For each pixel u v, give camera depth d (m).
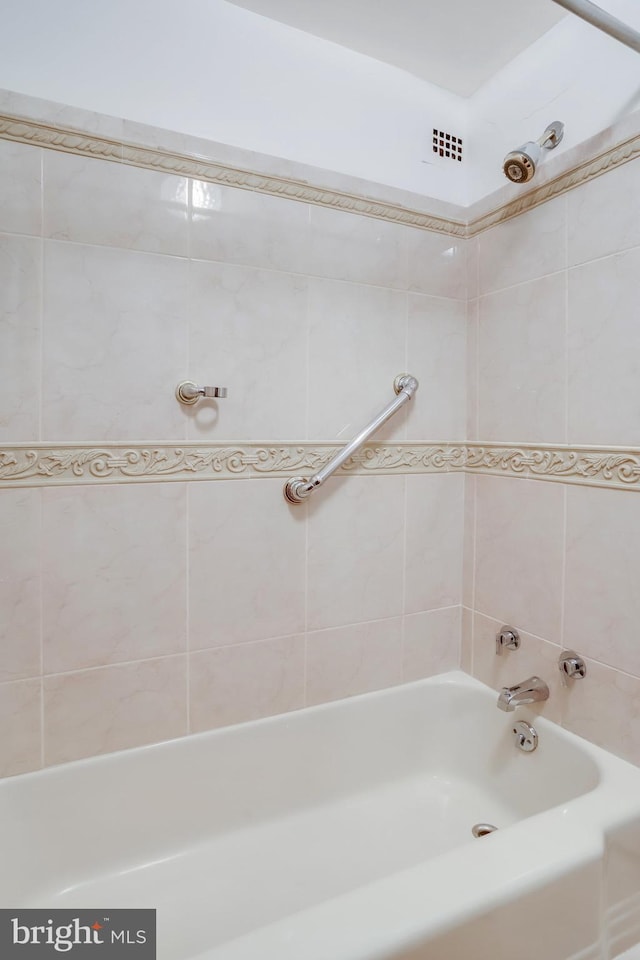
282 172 1.32
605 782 1.11
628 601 1.15
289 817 1.39
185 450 1.24
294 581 1.39
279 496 1.35
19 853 1.11
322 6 1.27
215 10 1.25
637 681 1.14
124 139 1.15
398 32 1.35
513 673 1.45
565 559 1.30
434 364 1.55
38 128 1.08
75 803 1.17
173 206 1.20
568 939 0.93
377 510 1.49
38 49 1.09
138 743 1.24
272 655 1.37
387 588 1.52
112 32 1.15
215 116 1.25
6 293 1.07
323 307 1.38
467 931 0.81
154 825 1.25
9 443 1.08
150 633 1.23
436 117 1.55
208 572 1.28
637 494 1.13
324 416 1.39
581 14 0.94
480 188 1.54
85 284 1.13
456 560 1.61
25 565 1.11
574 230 1.26
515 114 1.43
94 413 1.15
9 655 1.11
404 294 1.50
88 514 1.16
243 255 1.28
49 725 1.15
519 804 1.38
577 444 1.26
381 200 1.45
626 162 1.14
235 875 1.22
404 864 1.26
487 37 1.36
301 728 1.40
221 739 1.31
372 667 1.50
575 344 1.26
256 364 1.31
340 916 0.78
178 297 1.21
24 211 1.08
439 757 1.57
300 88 1.35
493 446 1.50
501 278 1.47
